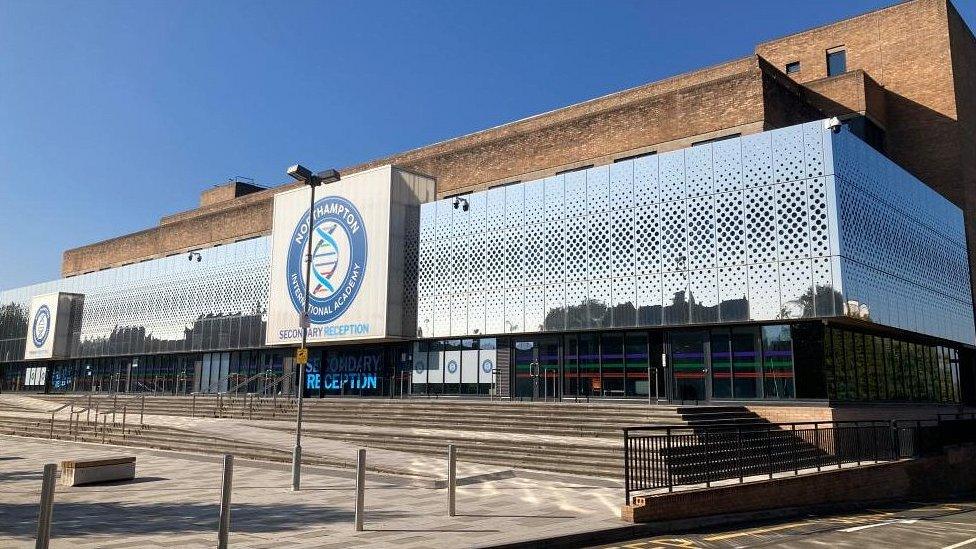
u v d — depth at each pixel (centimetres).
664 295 2483
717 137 2914
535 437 2077
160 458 2159
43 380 5500
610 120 3262
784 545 1076
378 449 2158
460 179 3788
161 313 4419
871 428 2009
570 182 2777
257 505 1311
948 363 3269
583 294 2677
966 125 3656
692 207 2472
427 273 3138
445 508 1271
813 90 3628
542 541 1004
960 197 3450
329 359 3553
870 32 3819
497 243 2942
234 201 5612
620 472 1691
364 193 3294
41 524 745
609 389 2619
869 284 2325
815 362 2225
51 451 2361
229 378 4034
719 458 1414
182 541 989
